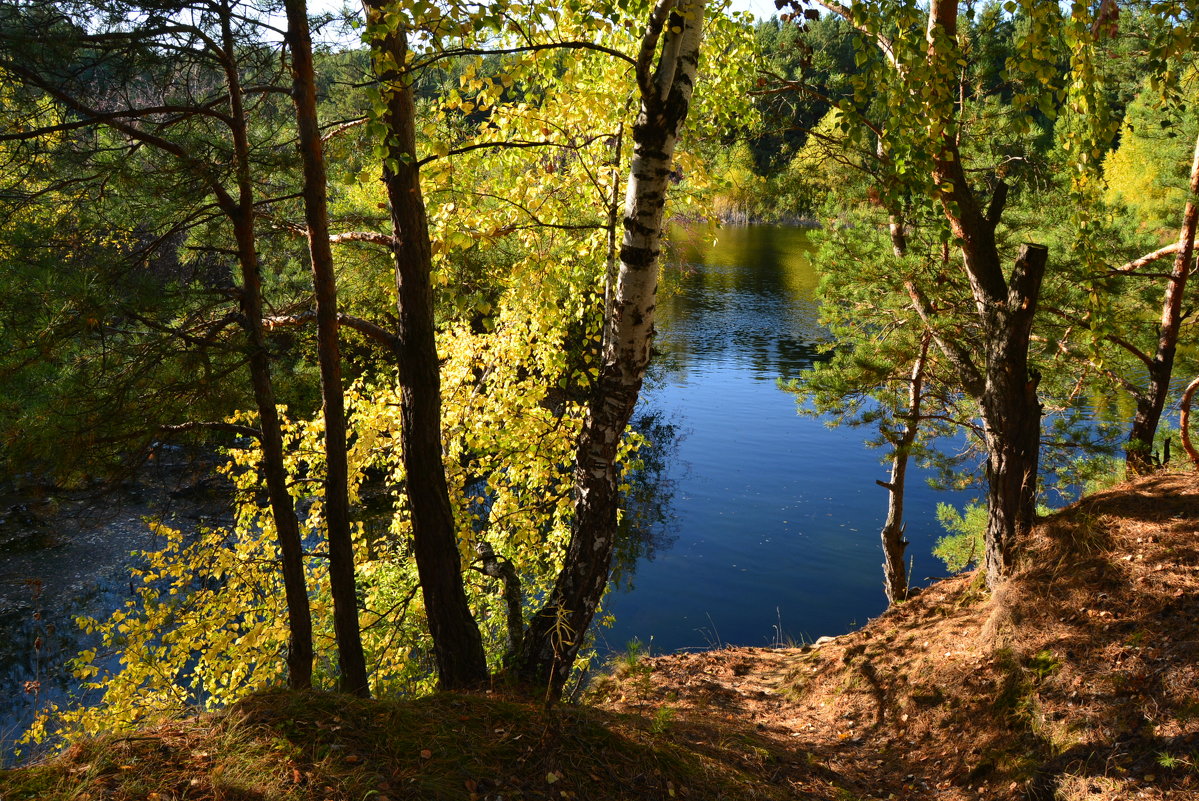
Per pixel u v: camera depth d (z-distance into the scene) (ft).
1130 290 28.66
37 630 35.86
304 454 27.43
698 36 15.69
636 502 56.65
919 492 58.95
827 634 39.45
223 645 25.52
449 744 11.39
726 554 48.65
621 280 16.84
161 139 17.19
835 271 27.02
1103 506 19.74
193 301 18.65
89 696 31.58
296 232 21.30
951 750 16.60
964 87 23.85
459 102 19.57
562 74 23.68
